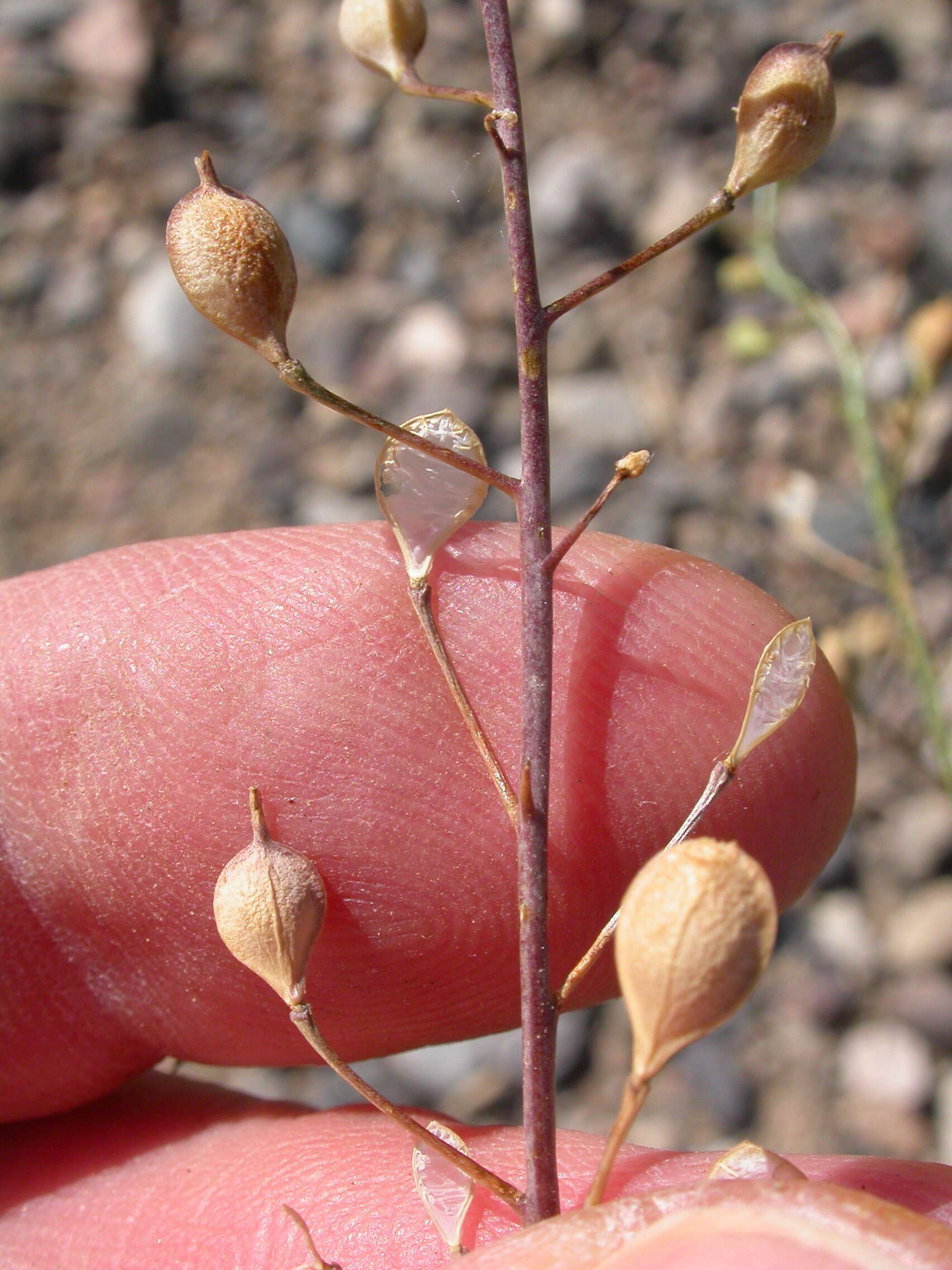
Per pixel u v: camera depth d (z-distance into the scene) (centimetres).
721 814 6
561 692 6
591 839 6
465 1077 11
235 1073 11
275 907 5
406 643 7
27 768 7
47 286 15
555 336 14
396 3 6
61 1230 7
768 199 10
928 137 15
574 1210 5
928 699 8
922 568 13
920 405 9
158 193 15
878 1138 11
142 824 7
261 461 14
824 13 15
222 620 7
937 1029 11
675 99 15
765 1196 5
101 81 16
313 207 15
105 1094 8
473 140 15
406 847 7
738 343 11
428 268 15
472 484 6
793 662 5
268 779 7
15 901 7
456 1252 6
